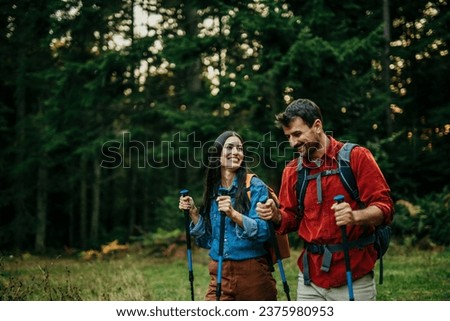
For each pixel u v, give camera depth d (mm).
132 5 18234
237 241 4410
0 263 7527
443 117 18922
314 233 3986
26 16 17828
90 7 17062
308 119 3934
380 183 3811
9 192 23844
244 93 14867
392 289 8906
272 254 4566
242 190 4484
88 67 17391
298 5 16062
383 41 17141
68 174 27375
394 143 18281
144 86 19469
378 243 3957
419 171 17984
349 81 15539
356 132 15766
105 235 30344
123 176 33844
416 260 11859
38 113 23344
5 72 22469
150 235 18172
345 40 15781
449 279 9430
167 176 30656
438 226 14125
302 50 13812
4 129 22344
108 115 20031
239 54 17516
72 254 22875
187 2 16922
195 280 11297
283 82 14562
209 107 16578
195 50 16500
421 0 21125
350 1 16625
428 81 20891
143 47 17469
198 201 17234
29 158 22297
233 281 4406
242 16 14906
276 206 4422
